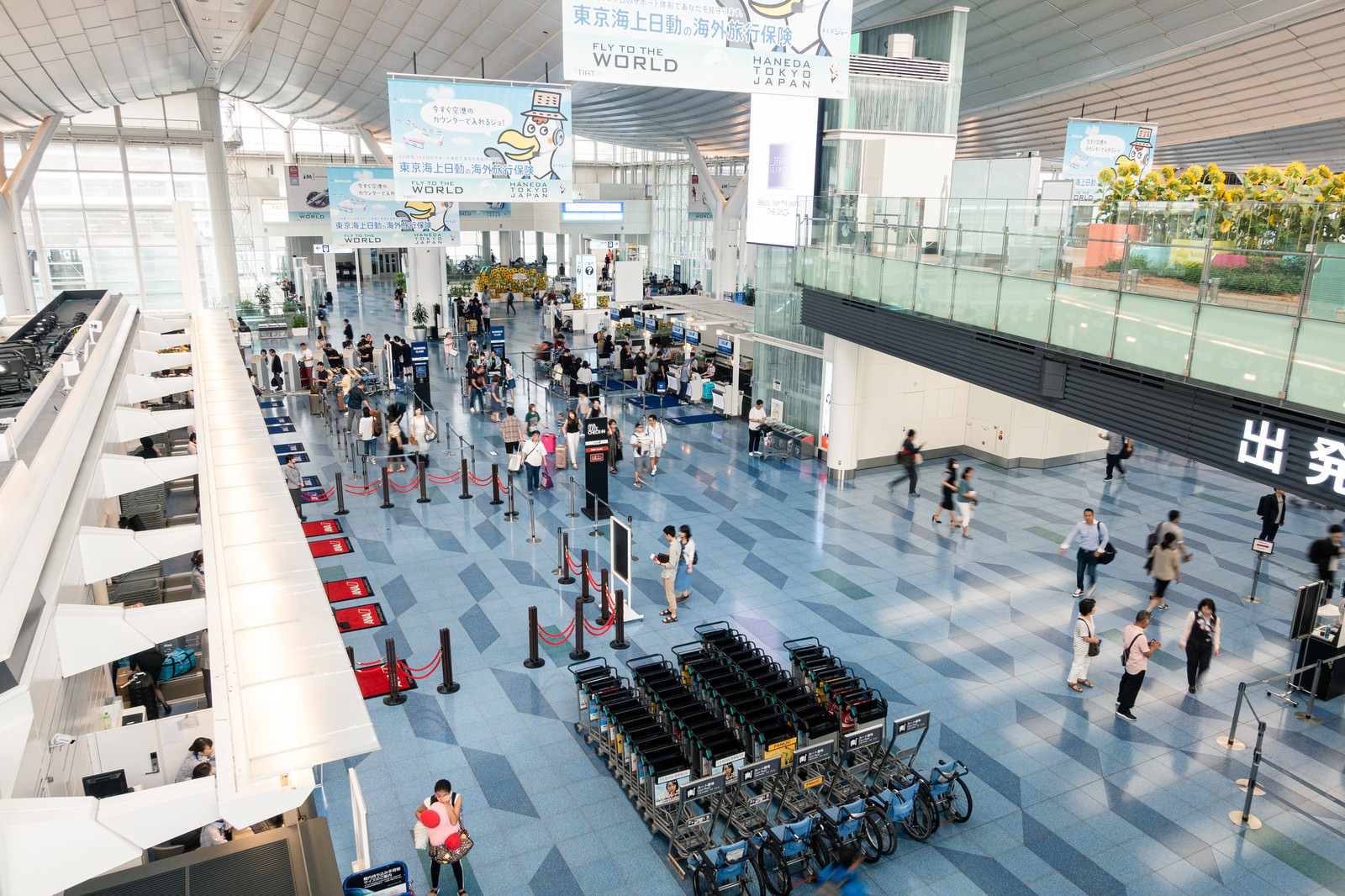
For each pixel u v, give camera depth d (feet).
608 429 59.52
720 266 161.99
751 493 62.44
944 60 63.16
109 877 13.52
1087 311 36.52
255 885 13.57
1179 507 60.49
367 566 49.44
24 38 67.62
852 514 58.54
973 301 44.27
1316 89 77.66
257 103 158.10
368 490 62.75
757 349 78.59
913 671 38.45
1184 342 31.73
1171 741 33.55
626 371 98.22
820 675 33.60
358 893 20.54
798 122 60.64
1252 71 75.92
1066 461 70.49
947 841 28.19
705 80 34.19
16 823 12.54
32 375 35.76
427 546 52.34
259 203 162.61
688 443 76.02
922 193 63.31
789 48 34.86
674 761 29.01
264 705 14.79
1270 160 126.93
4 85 78.74
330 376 85.05
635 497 61.62
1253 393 28.91
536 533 54.60
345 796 30.12
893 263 51.65
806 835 26.32
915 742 33.24
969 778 31.24
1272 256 28.04
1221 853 27.63
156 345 59.52
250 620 17.61
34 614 18.12
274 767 13.35
